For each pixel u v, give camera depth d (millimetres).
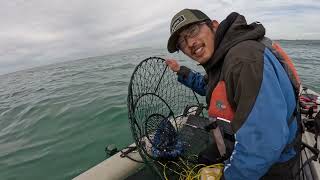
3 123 3234
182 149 1120
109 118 2721
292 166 762
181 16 806
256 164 618
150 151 1050
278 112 586
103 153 2059
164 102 1189
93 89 4234
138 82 1015
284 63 710
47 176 1863
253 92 588
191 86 1303
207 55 811
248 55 613
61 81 5938
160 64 1227
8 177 1919
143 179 1144
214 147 1065
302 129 803
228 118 705
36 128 2785
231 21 737
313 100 1546
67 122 2795
